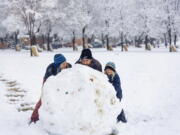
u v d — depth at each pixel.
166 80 12.79
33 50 29.39
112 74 6.18
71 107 5.04
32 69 17.28
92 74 5.37
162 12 43.41
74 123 5.00
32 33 34.06
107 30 44.50
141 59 24.06
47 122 5.16
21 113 7.52
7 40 59.06
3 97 9.42
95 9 44.72
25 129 5.92
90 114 5.04
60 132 5.05
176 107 8.03
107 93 5.28
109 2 43.97
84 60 6.01
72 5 42.12
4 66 19.38
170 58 25.05
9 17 41.62
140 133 5.92
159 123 6.63
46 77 6.33
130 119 7.01
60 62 6.32
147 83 12.06
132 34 51.41
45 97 5.27
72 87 5.19
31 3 32.91
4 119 6.90
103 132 5.18
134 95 9.66
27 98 9.27
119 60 22.89
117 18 44.72
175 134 5.86
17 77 14.12
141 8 46.91
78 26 43.38
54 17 40.62
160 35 50.28
